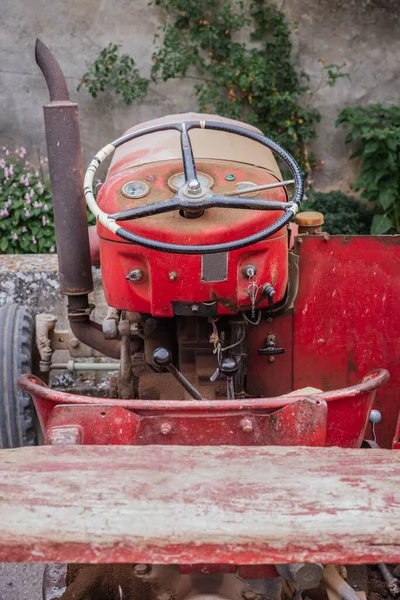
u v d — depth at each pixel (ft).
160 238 8.70
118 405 7.95
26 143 26.25
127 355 10.14
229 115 26.58
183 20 25.89
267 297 9.18
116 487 6.49
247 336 10.87
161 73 26.35
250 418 8.07
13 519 6.25
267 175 9.71
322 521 6.25
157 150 10.11
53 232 23.61
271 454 6.99
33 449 7.08
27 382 8.49
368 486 6.52
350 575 9.32
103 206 9.21
